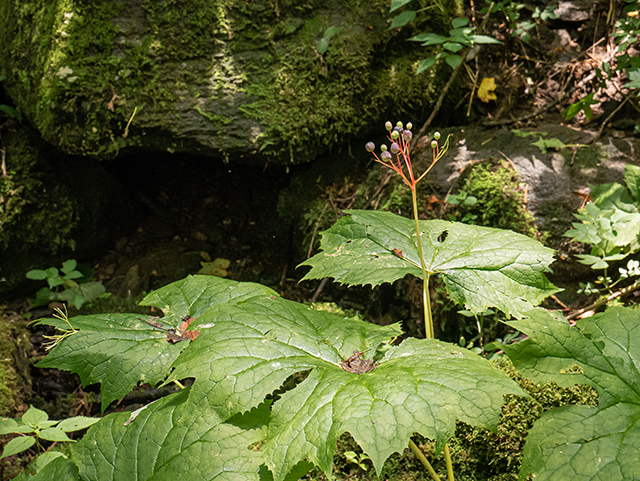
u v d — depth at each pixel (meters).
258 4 3.19
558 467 1.07
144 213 4.00
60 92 3.16
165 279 3.68
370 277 1.53
